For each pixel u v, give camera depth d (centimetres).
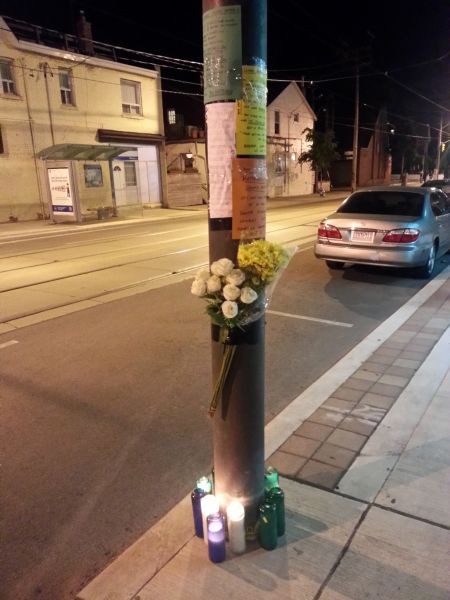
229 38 208
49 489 312
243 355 233
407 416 374
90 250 1248
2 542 269
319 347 544
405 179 5872
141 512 290
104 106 2403
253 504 250
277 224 1733
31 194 2128
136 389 449
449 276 879
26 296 779
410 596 218
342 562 237
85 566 252
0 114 1981
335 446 336
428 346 521
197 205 2967
